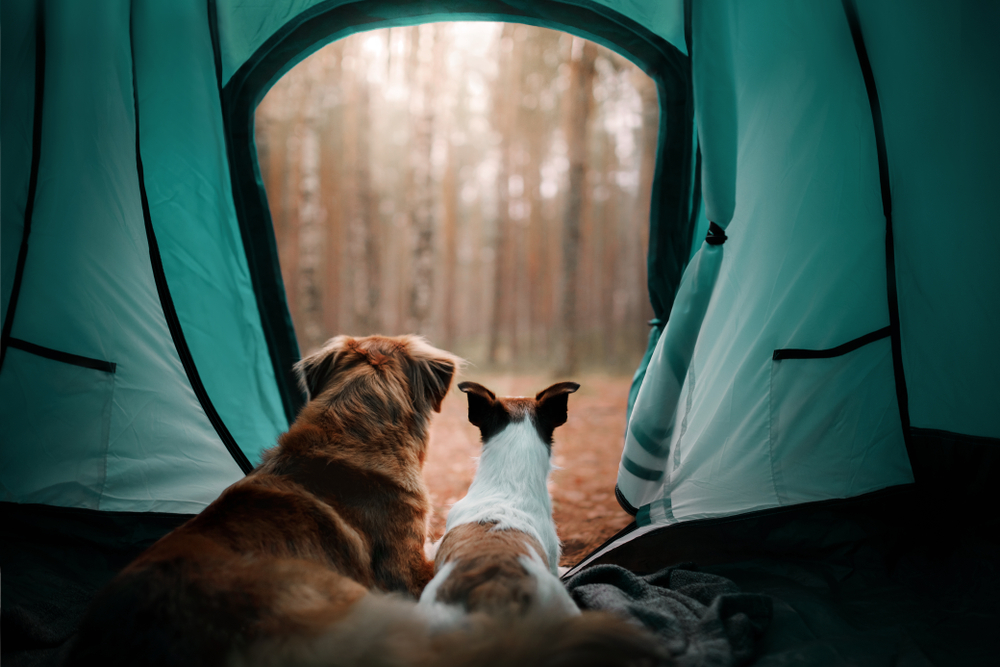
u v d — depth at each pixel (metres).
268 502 2.03
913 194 2.83
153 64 2.90
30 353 2.93
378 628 1.56
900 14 2.74
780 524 2.92
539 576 1.80
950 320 2.94
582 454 6.53
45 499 2.93
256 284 3.15
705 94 2.65
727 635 2.09
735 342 2.96
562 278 12.08
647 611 2.13
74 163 2.90
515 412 2.67
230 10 2.96
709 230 2.73
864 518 2.90
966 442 2.98
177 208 2.99
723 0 2.66
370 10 2.99
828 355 2.95
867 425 2.96
